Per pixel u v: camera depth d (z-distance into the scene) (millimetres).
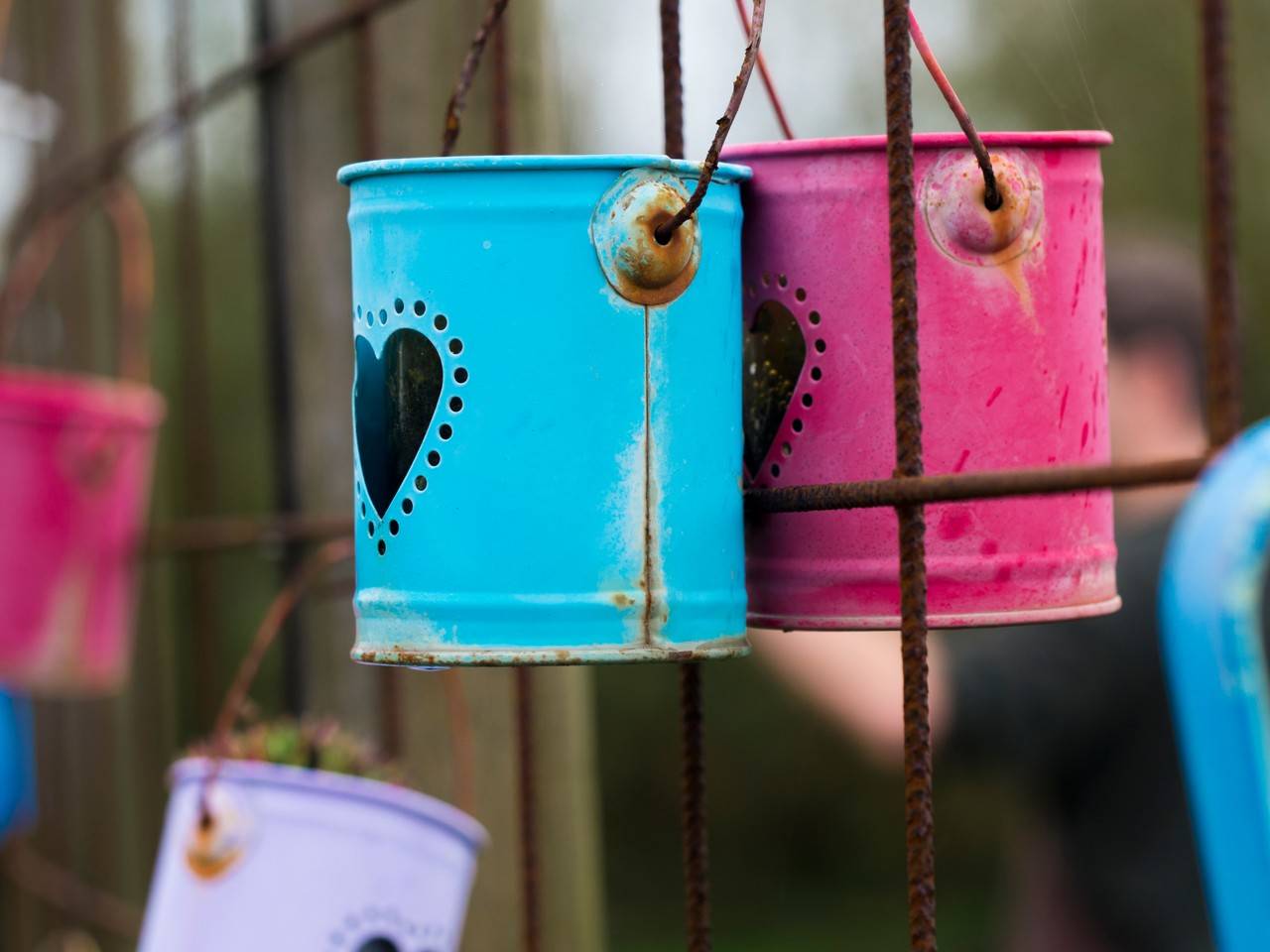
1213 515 942
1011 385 1457
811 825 10695
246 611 7230
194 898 1850
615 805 10789
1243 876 912
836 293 1479
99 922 4215
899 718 3064
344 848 1842
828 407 1489
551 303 1356
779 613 1525
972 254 1446
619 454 1362
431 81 2768
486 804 2797
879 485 1344
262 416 7531
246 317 7531
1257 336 8664
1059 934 2971
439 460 1377
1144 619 2846
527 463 1359
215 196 7477
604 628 1360
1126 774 2867
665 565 1376
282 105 2906
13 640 2908
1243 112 8789
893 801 10609
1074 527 1498
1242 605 917
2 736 3053
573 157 1347
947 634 3031
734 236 1443
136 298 3277
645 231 1351
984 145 1450
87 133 4090
